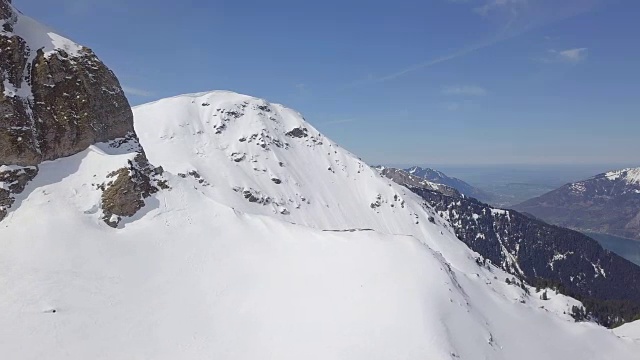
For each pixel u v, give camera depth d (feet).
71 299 141.69
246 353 132.87
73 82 210.38
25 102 193.16
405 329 137.28
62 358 117.08
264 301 157.17
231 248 189.16
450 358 131.03
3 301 134.31
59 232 169.48
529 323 186.19
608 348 192.34
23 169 184.96
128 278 159.63
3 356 113.70
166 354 127.85
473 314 162.81
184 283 164.55
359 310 146.00
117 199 191.93
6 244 159.43
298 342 135.95
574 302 435.53
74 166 199.93
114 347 125.90
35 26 213.87
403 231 652.89
